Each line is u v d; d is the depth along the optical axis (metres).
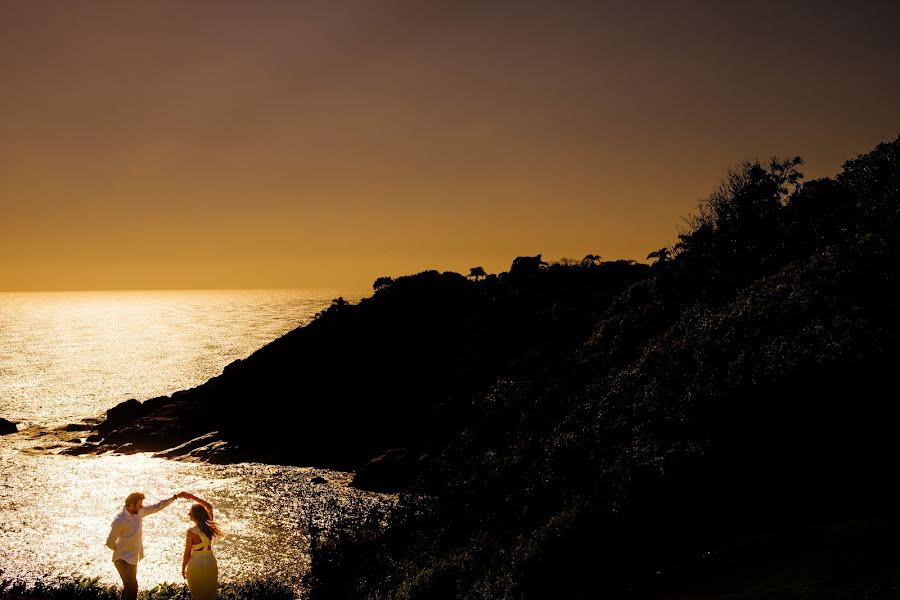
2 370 132.50
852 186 32.09
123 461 52.84
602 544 12.48
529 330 54.72
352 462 50.59
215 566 10.69
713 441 13.90
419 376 61.00
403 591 15.20
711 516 11.91
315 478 43.84
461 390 51.59
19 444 60.00
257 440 56.31
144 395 97.94
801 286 20.20
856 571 7.98
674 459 13.90
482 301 70.19
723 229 37.12
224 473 47.12
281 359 71.50
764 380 14.91
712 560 10.31
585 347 34.69
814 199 33.56
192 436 60.38
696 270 34.66
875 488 10.83
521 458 22.02
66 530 31.53
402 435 53.03
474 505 20.48
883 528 9.32
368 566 19.06
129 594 10.59
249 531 30.27
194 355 161.75
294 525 31.28
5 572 24.56
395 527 21.89
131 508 10.81
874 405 12.62
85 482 43.88
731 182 39.47
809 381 14.03
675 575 10.28
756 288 23.98
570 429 22.06
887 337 14.10
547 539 13.52
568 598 11.27
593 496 14.72
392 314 74.00
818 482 11.57
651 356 24.19
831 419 12.80
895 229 20.72
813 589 7.76
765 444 13.08
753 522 11.25
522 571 12.84
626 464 15.20
